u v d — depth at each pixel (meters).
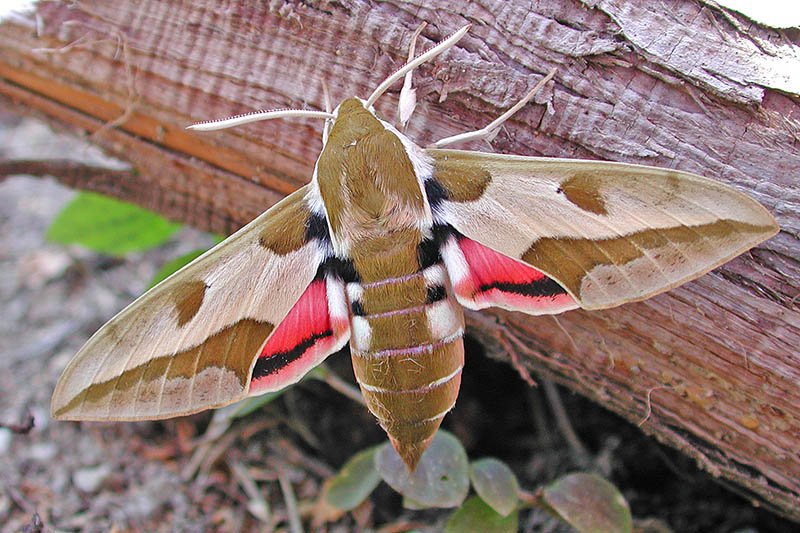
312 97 0.17
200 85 0.17
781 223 0.16
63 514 0.18
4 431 0.20
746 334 0.16
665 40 0.16
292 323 0.16
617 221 0.15
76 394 0.15
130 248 0.21
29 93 0.19
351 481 0.18
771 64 0.16
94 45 0.18
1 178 0.19
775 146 0.16
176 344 0.16
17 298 0.23
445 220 0.16
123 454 0.19
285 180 0.18
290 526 0.19
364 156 0.15
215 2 0.17
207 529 0.18
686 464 0.19
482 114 0.16
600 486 0.17
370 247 0.15
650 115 0.16
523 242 0.15
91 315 0.22
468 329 0.18
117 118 0.18
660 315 0.16
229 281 0.16
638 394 0.17
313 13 0.17
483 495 0.17
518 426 0.20
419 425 0.16
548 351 0.17
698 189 0.15
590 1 0.16
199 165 0.18
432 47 0.16
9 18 0.18
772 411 0.16
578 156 0.16
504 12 0.16
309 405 0.20
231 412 0.18
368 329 0.16
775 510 0.17
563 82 0.16
